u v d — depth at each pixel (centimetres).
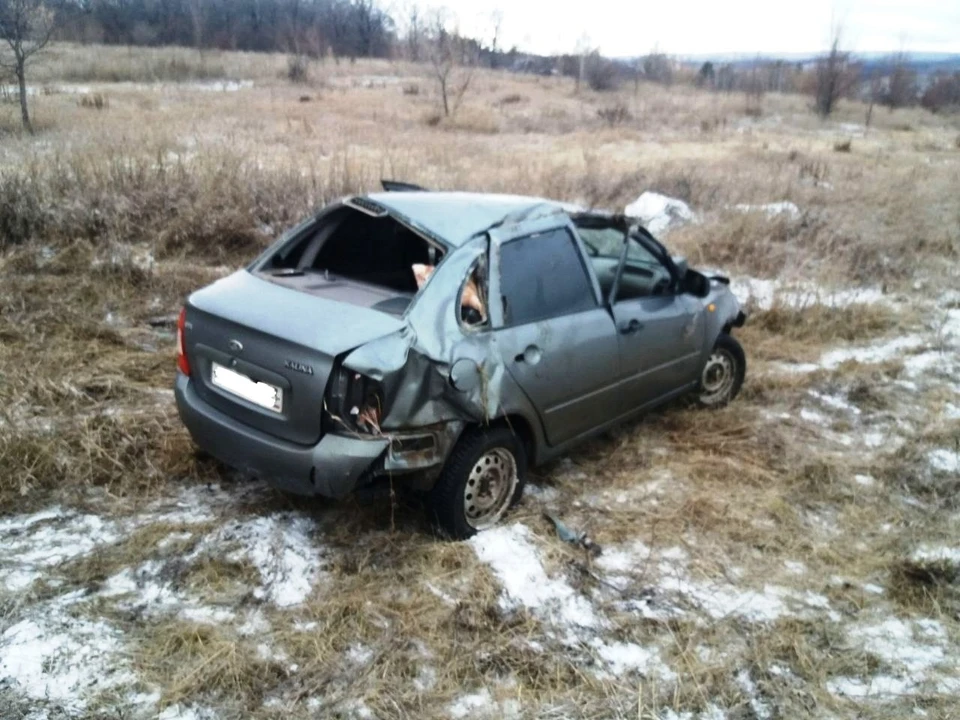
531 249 411
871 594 380
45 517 380
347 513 398
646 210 1071
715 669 318
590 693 302
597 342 431
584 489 450
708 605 360
